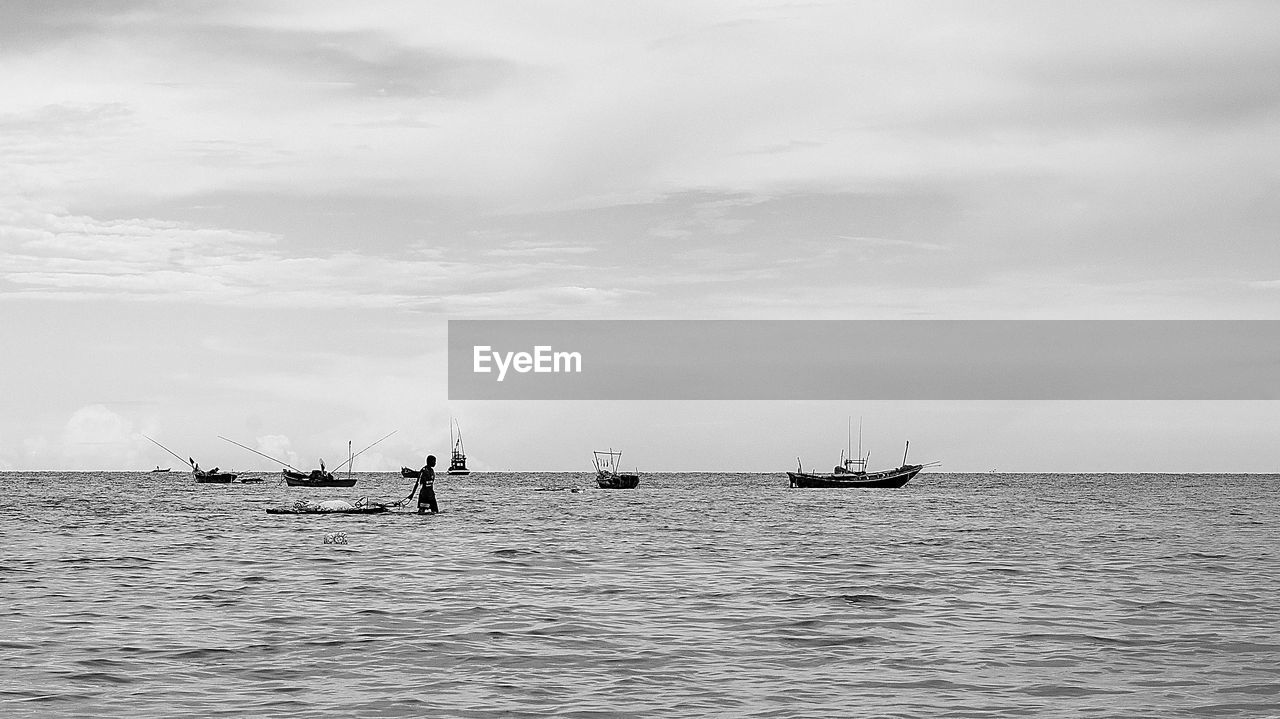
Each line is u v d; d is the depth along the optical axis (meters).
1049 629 29.39
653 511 101.62
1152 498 152.62
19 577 40.19
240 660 24.61
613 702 21.06
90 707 20.33
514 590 37.00
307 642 26.84
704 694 21.75
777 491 182.00
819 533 69.31
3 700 20.77
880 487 185.62
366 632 28.28
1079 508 114.31
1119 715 20.12
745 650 26.28
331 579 39.72
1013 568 45.72
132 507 102.94
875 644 27.11
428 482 86.56
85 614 31.09
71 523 75.25
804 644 27.11
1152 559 50.31
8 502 116.50
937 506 118.50
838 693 21.89
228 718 19.59
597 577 41.22
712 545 58.09
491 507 108.06
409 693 21.62
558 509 104.50
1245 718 19.92
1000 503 128.88
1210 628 29.58
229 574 41.31
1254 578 41.81
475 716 19.94
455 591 36.53
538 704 20.84
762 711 20.44
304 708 20.39
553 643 27.02
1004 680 23.11
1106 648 26.64
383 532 65.62
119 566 44.25
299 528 68.81
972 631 29.09
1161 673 23.81
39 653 25.23
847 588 38.12
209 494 145.62
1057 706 20.84
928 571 44.31
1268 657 25.55
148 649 25.80
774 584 39.34
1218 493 183.25
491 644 26.80
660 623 30.14
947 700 21.33
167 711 20.06
